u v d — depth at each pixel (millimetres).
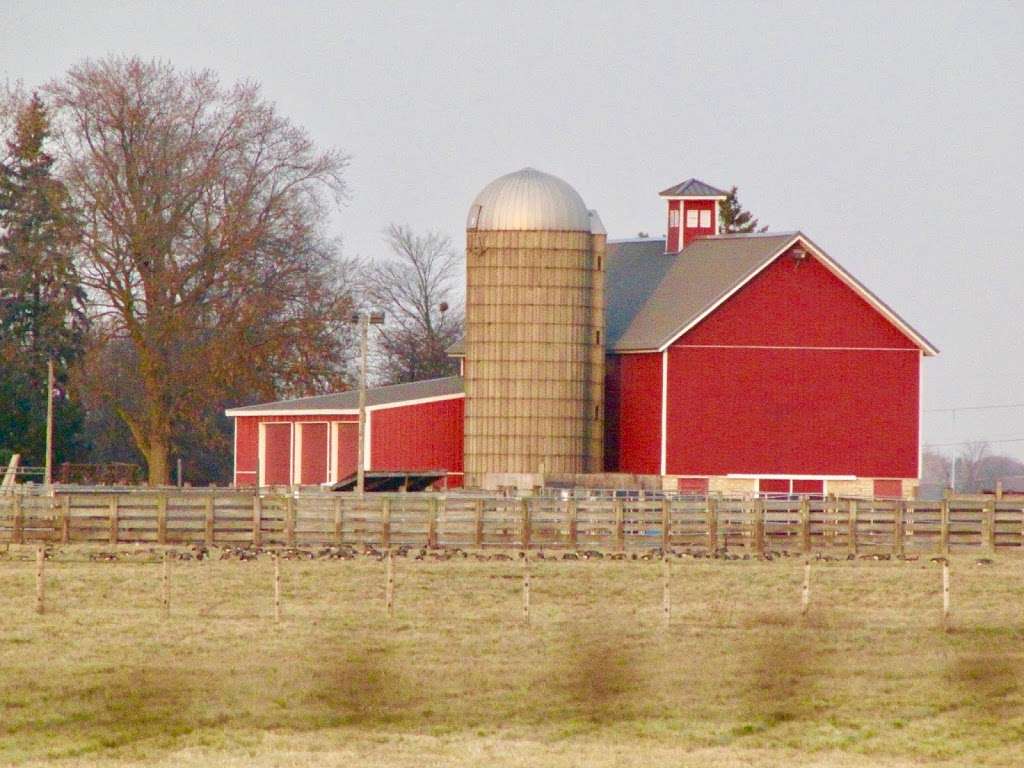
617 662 127312
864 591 169000
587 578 173000
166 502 198875
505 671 123188
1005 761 100062
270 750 99000
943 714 112312
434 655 128750
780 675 123625
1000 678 123688
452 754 98188
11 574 170375
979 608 159000
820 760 98938
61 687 115688
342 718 108000
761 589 168625
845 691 118750
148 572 172875
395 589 163125
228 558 185000
